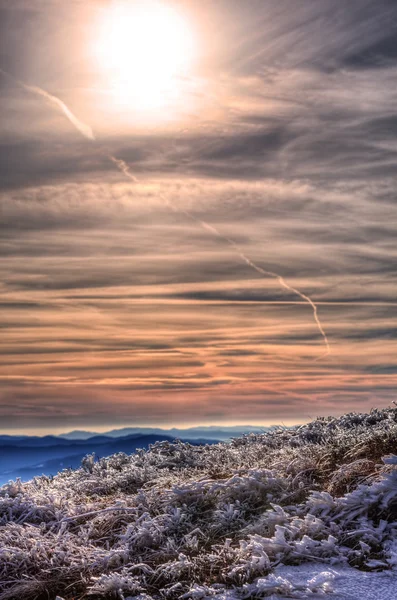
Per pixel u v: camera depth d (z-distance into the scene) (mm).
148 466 14336
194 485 9938
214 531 8719
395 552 7184
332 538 7430
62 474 15273
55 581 7445
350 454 10547
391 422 13523
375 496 8141
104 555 7906
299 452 11469
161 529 8727
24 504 10305
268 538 7902
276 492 9500
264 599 6480
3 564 7918
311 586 6559
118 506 9836
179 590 6945
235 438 16375
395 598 6246
